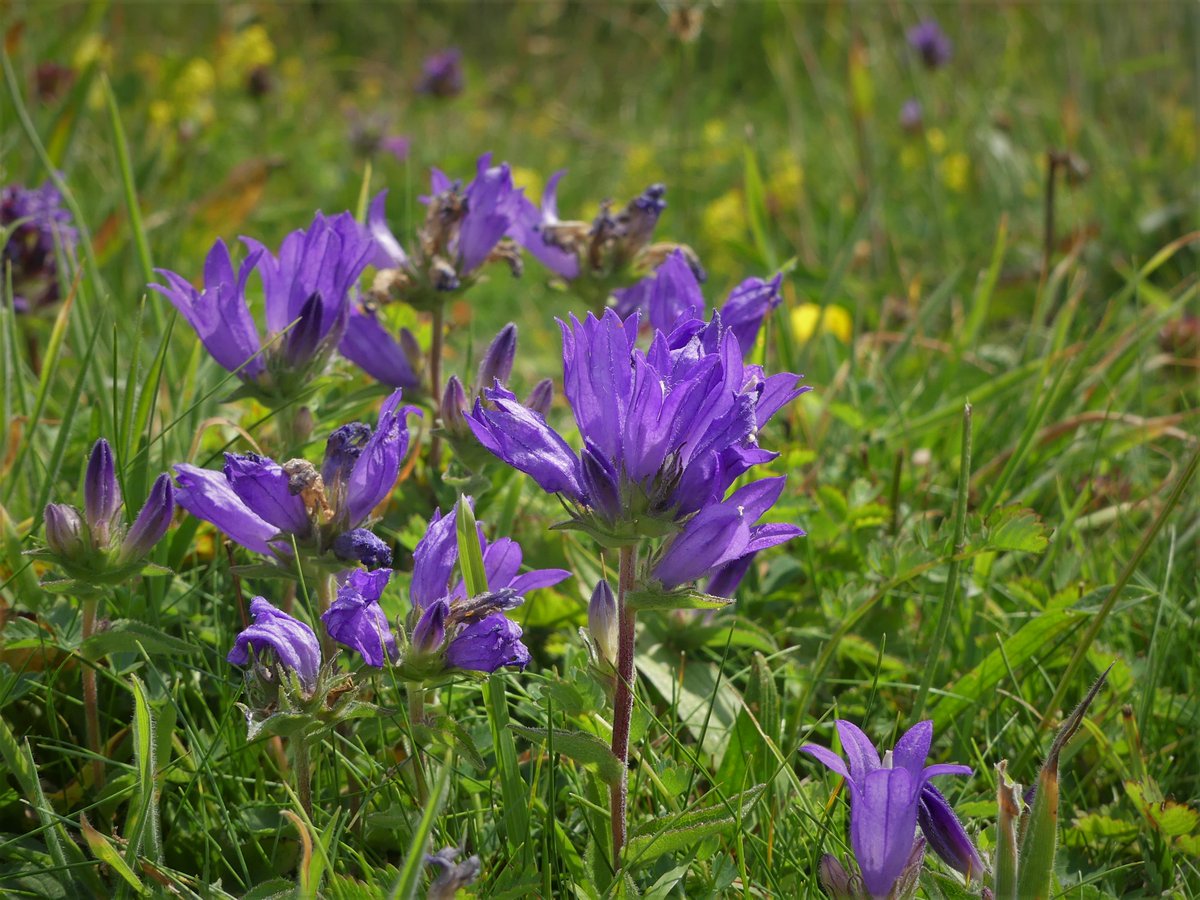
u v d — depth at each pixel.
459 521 0.55
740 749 0.58
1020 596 0.65
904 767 0.52
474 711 0.60
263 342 0.61
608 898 0.53
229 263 0.61
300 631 0.54
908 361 0.98
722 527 0.52
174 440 0.67
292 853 0.57
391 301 0.65
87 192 1.21
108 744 0.59
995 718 0.63
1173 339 0.96
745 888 0.54
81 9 1.78
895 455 0.75
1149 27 1.70
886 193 1.45
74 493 0.66
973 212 1.45
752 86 2.01
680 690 0.62
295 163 1.54
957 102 1.71
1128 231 1.28
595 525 0.52
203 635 0.62
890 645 0.66
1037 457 0.77
